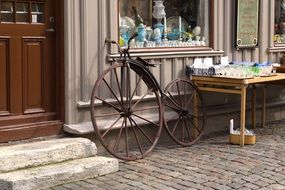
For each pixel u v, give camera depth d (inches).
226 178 208.1
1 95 222.1
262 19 319.9
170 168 221.0
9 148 209.9
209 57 291.1
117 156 228.4
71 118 236.2
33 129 228.1
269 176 211.8
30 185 188.7
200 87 272.8
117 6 249.3
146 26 270.4
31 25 228.7
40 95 233.1
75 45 235.3
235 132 269.3
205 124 280.5
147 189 193.6
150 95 261.1
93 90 226.1
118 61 241.8
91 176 207.0
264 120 313.7
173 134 265.9
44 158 205.3
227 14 299.0
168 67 272.8
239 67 266.5
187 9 288.8
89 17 239.0
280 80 294.7
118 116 248.8
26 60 228.4
